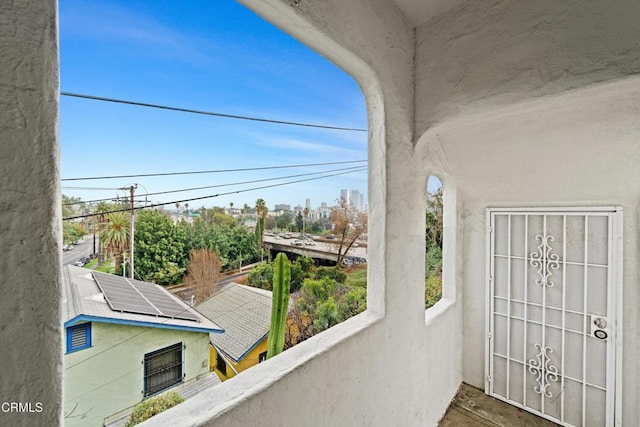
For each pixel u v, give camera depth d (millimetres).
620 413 1846
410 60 1517
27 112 453
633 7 955
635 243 1795
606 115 1343
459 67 1383
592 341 1956
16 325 444
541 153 1729
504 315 2338
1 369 429
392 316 1414
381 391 1349
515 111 1292
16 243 443
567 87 1091
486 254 2416
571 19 1073
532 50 1168
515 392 2271
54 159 484
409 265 1562
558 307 2090
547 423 2084
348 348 1136
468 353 2535
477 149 1894
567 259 2051
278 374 872
